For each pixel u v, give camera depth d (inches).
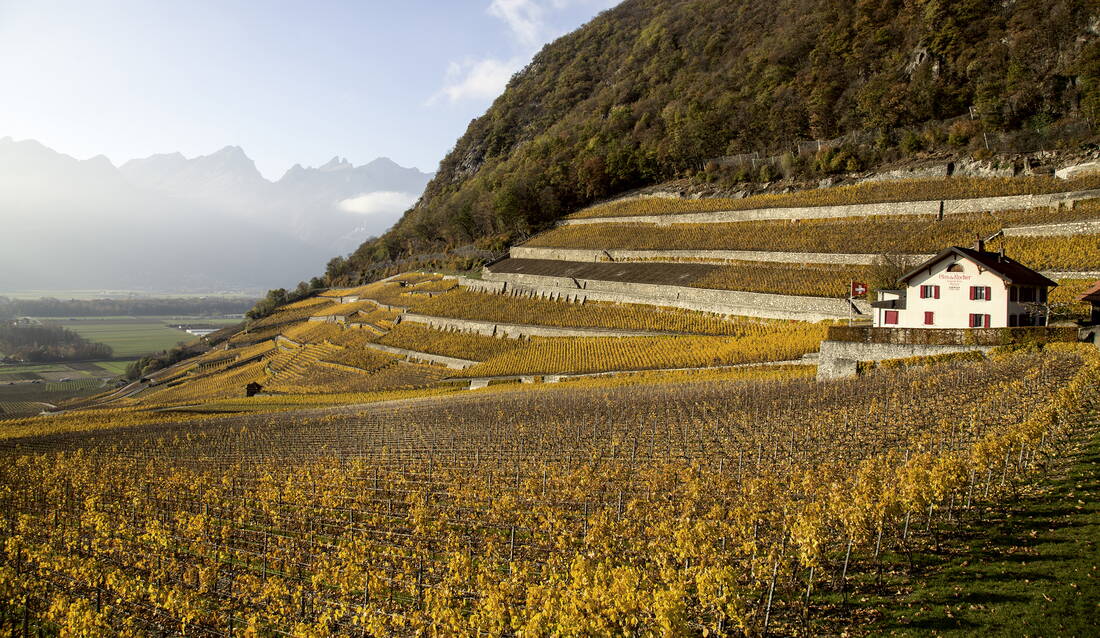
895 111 4384.8
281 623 837.2
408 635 775.7
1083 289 2385.6
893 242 3297.2
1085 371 1373.0
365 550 969.5
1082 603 618.2
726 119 5447.8
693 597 770.8
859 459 1232.2
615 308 3838.6
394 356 4320.9
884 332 1987.0
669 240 4436.5
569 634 659.4
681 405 1902.1
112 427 2736.2
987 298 2049.7
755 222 4274.1
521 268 4940.9
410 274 6678.2
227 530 1141.7
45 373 7165.4
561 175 6304.1
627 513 1061.8
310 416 2620.6
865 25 5315.0
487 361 3550.7
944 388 1569.9
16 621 889.5
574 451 1569.9
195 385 5255.9
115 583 892.6
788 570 713.6
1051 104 3745.1
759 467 1253.1
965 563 751.7
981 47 4318.4
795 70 5595.5
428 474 1478.8
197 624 843.4
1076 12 3914.9
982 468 909.8
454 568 844.0
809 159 4601.4
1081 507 835.4
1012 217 3147.1
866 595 726.5
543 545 987.9
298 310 7440.9
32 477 1582.2
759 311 3142.2
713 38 7086.6
